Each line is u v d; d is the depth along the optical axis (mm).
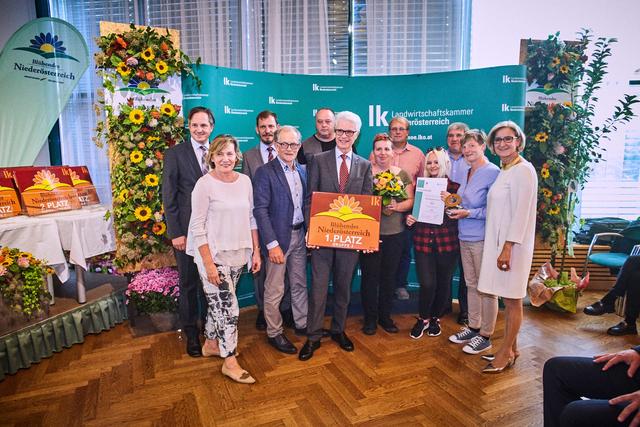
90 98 4520
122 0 4344
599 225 3881
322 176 2543
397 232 2840
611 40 3514
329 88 3570
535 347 2732
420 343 2799
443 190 2686
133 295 2982
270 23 4156
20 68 4016
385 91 3521
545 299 3135
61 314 2740
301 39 4156
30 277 2547
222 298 2254
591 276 3865
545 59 3629
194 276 2703
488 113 3205
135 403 2139
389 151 2775
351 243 2504
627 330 2947
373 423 1958
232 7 4184
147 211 2900
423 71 4117
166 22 4273
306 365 2512
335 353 2660
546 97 3699
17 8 4371
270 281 2605
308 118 3602
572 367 1518
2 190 2957
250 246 2318
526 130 3719
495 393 2199
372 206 2502
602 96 3951
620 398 1252
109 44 2773
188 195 2604
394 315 3318
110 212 3045
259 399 2164
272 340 2750
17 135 4078
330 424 1953
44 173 3203
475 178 2590
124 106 2818
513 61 3914
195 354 2641
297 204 2645
